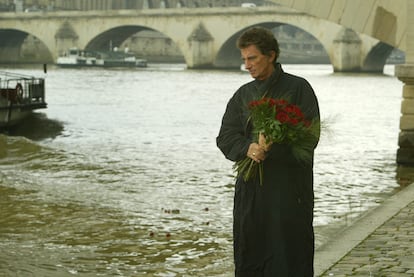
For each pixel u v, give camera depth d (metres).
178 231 16.58
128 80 111.00
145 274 13.16
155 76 126.75
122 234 16.20
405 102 27.84
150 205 19.81
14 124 42.09
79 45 173.00
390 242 12.00
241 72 150.00
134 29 175.38
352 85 104.00
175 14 162.12
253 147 7.05
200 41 160.12
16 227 16.86
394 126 46.59
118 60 172.75
